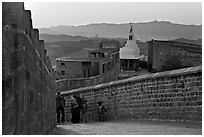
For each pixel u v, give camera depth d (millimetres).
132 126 18031
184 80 19359
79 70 87750
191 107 18750
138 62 104562
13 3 6316
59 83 48750
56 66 89562
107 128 17391
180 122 19141
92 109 31562
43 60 12242
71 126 20375
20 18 6871
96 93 30953
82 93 33312
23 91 7109
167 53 90188
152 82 22469
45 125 12625
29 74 8039
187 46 88438
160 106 21594
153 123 19641
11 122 5883
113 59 87125
